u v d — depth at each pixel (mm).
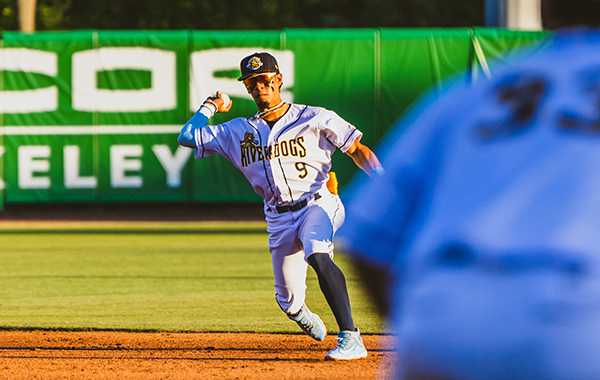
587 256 4117
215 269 32219
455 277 4441
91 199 55812
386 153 5180
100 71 55531
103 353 16625
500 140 4508
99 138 55656
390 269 4996
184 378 14008
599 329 4086
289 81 54875
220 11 88688
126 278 29812
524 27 55188
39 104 55562
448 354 4402
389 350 16312
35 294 26047
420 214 4852
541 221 4230
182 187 55656
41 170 55719
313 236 14570
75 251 39062
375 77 54625
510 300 4250
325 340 18188
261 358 15898
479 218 4402
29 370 14797
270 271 31594
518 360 4215
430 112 4977
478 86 4816
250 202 55750
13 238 45812
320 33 54656
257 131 15133
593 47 4430
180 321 20797
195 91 55344
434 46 54250
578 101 4328
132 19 89062
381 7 90125
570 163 4238
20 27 61062
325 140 15117
